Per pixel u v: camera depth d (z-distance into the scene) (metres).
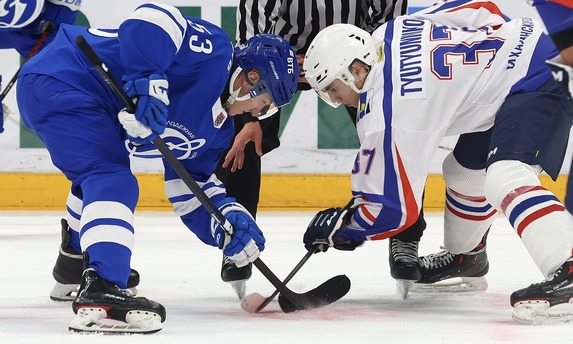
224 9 19.52
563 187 18.91
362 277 10.75
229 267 8.96
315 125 19.44
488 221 9.27
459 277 9.77
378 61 8.20
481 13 8.62
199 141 7.80
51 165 19.64
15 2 9.27
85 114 7.23
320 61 8.20
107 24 19.52
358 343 6.63
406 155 7.92
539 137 7.71
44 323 7.45
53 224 16.97
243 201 10.19
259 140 9.88
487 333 7.07
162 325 7.34
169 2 19.52
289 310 8.16
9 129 19.52
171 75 7.38
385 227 8.19
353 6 10.33
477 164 8.95
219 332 7.05
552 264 7.37
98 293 6.71
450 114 7.97
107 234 6.80
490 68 8.09
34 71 7.45
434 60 8.08
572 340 6.75
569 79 6.00
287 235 15.22
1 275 10.72
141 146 7.76
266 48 7.73
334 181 19.44
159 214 18.72
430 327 7.37
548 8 6.12
